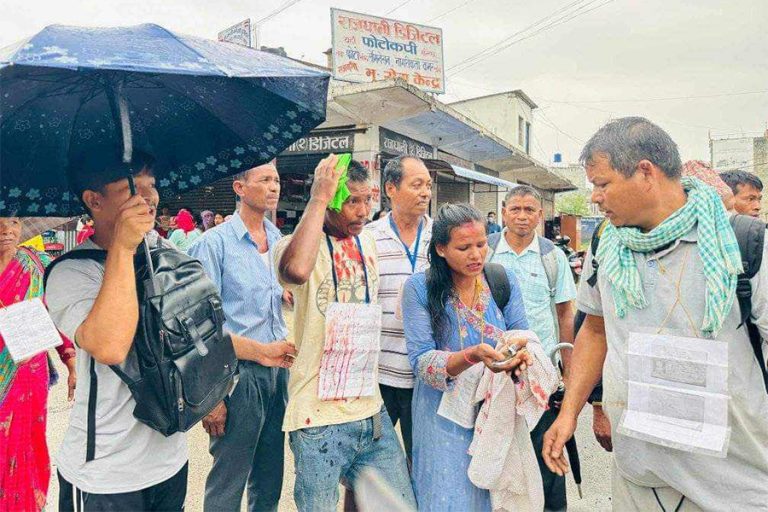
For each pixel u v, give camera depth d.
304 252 1.83
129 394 1.53
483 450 1.82
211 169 1.96
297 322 2.06
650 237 1.46
